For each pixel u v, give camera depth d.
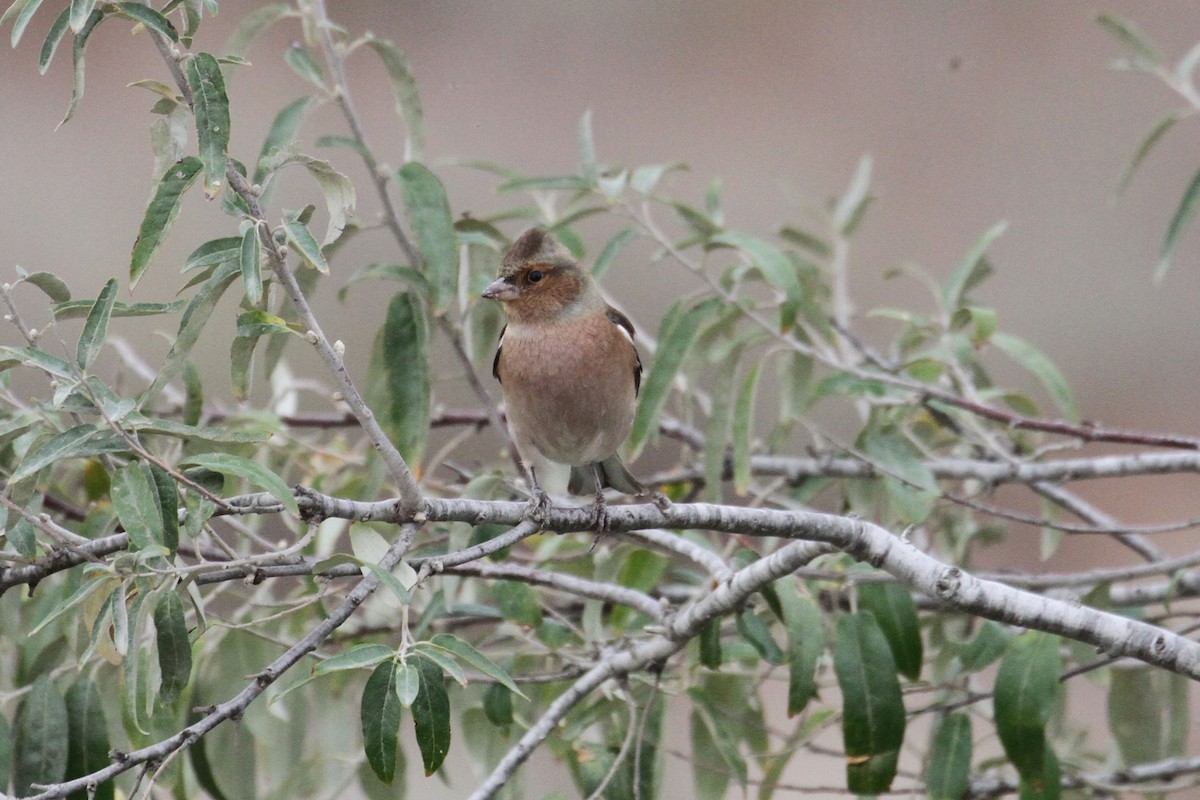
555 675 9.29
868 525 8.15
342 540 12.76
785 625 8.76
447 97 23.58
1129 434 10.27
